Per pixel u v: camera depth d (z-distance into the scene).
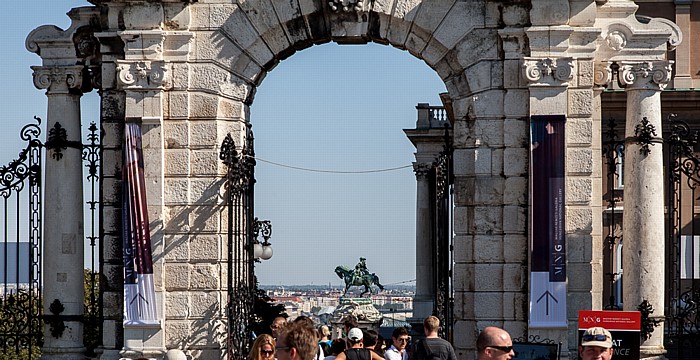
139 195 35.75
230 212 35.38
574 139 35.59
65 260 37.31
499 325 35.75
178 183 36.19
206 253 36.16
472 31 35.88
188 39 36.16
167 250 36.12
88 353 37.34
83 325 37.59
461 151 36.22
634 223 36.34
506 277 35.69
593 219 36.09
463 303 36.12
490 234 35.84
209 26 36.34
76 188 37.50
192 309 36.12
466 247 36.12
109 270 36.44
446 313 37.53
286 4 36.25
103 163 36.53
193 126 36.22
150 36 35.91
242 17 36.38
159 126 35.97
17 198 37.78
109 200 36.50
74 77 37.28
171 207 36.22
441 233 39.44
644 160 36.28
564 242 35.09
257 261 44.25
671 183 37.41
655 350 36.09
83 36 37.31
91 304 37.66
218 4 36.38
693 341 38.22
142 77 35.94
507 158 35.72
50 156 37.44
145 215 35.75
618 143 37.28
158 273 35.97
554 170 35.16
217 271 36.16
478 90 35.88
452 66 36.31
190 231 36.16
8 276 38.25
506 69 35.69
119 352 36.09
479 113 35.84
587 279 35.62
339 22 36.44
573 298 35.66
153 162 35.97
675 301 45.00
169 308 36.09
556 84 35.28
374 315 81.31
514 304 35.62
